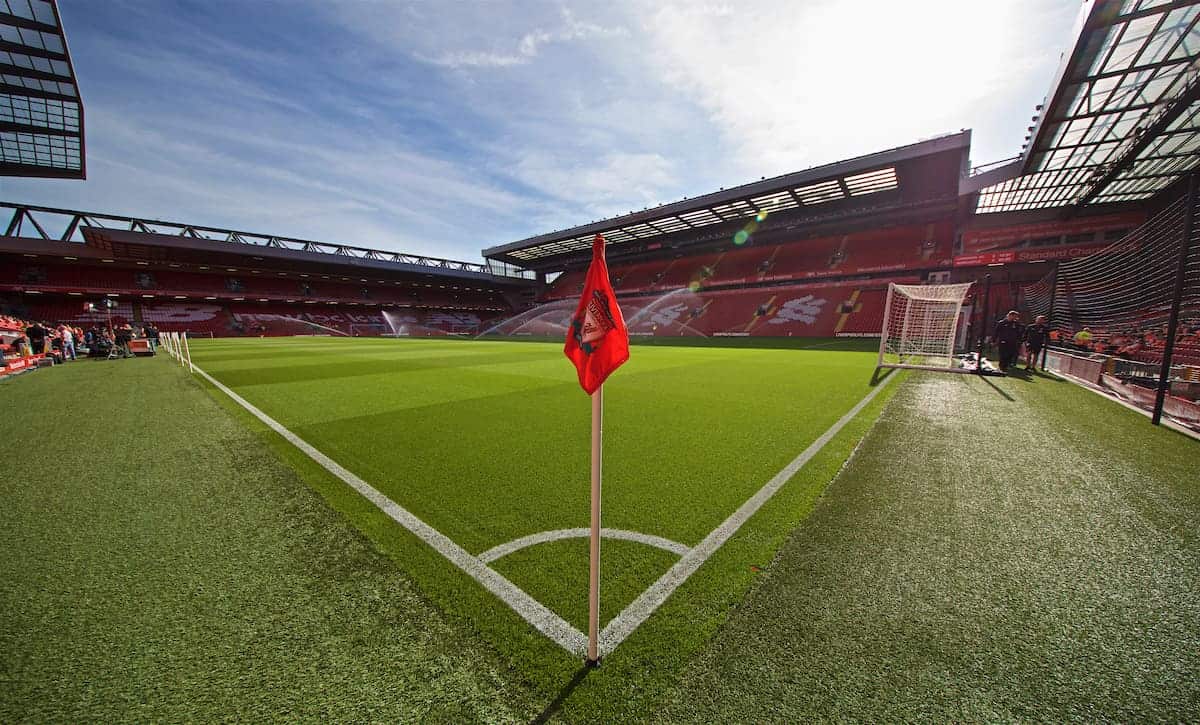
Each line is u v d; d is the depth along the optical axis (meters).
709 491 3.03
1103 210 23.64
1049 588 1.91
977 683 1.40
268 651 1.57
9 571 2.10
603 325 1.54
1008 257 23.38
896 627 1.65
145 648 1.59
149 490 3.12
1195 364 7.49
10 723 1.28
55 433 4.71
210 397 6.87
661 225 35.09
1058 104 11.90
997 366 10.21
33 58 15.20
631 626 1.67
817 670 1.44
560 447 4.12
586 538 2.39
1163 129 12.62
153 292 34.22
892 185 26.58
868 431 4.58
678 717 1.27
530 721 1.27
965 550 2.22
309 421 5.23
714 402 6.22
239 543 2.37
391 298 47.44
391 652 1.56
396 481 3.27
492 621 1.71
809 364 11.48
